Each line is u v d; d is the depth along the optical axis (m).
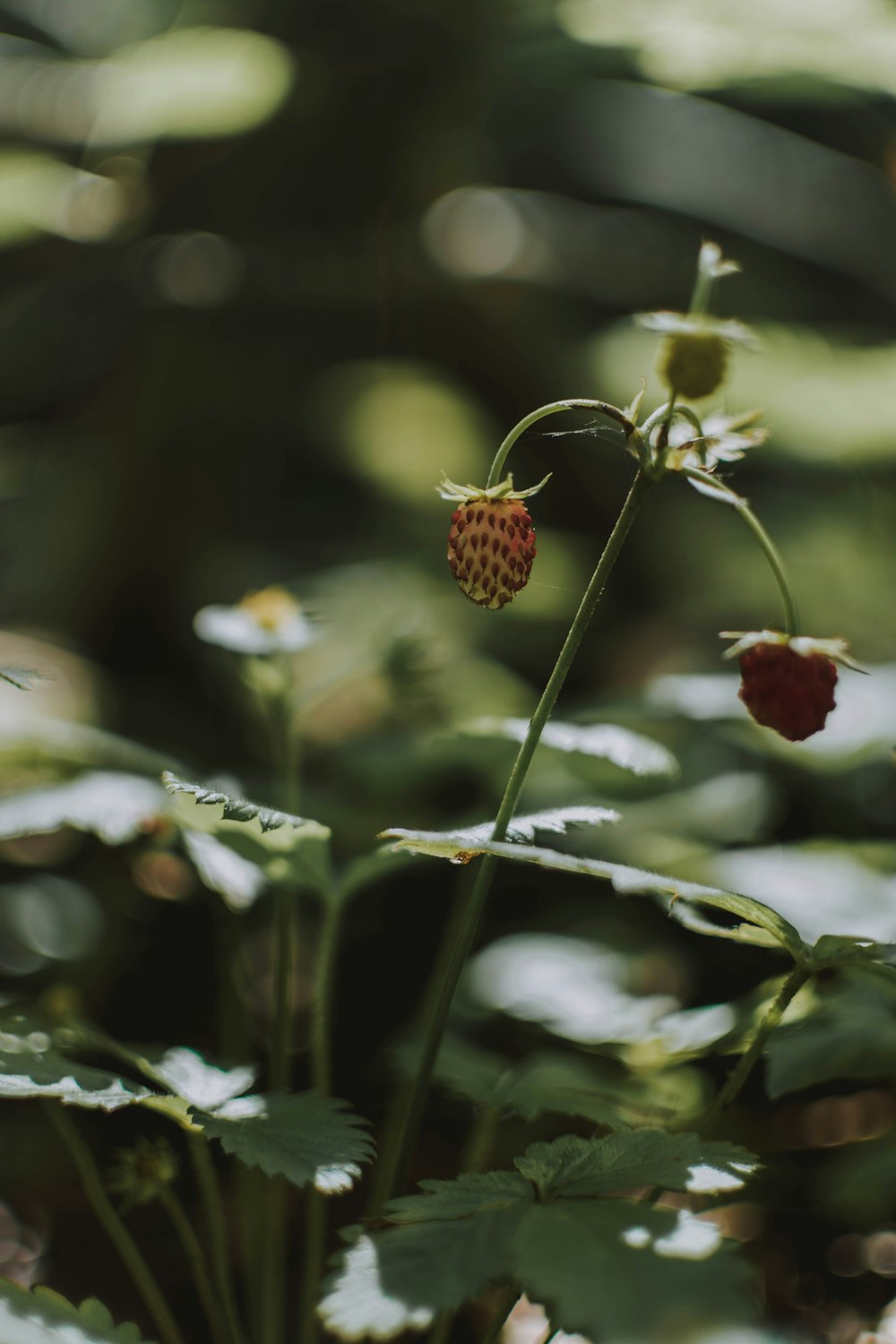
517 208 1.16
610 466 0.96
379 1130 0.48
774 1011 0.34
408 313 1.00
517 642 0.78
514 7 0.94
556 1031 0.42
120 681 0.83
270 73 0.95
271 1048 0.39
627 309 1.16
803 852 0.46
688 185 1.25
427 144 0.98
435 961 0.57
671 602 0.89
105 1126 0.49
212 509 0.92
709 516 0.92
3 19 1.24
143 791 0.39
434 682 0.58
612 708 0.46
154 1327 0.43
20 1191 0.47
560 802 0.50
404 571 0.76
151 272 1.00
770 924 0.33
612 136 1.28
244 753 0.72
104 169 1.04
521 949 0.47
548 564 0.79
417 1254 0.30
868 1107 0.48
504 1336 0.42
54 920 0.57
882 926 0.41
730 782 0.55
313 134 0.97
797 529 0.85
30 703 0.64
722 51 0.87
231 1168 0.47
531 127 1.26
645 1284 0.29
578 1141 0.32
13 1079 0.33
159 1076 0.35
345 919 0.60
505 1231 0.30
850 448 0.78
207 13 1.00
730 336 0.32
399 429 0.93
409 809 0.49
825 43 0.85
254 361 0.98
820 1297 0.43
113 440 0.94
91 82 1.12
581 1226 0.30
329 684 0.45
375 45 0.93
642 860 0.49
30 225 1.00
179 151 1.00
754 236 1.22
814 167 1.21
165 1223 0.46
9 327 1.02
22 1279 0.44
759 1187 0.45
